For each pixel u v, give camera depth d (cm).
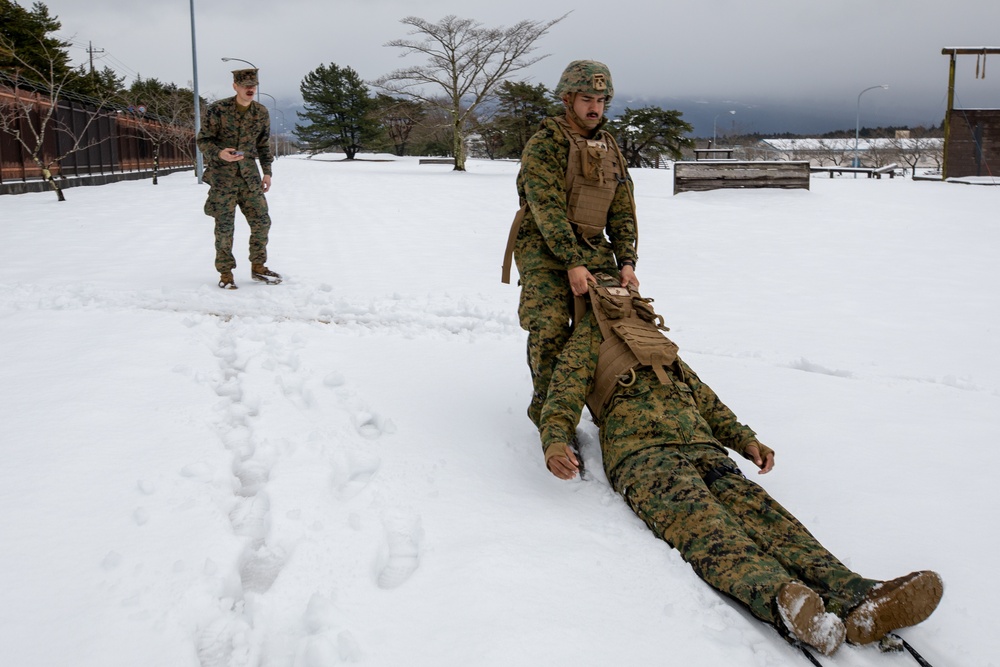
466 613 255
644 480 313
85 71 4178
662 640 247
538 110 5388
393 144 8969
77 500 317
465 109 4534
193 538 293
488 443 396
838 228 1339
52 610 248
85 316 620
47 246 1069
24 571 268
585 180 388
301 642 241
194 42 3225
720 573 272
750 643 248
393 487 345
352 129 7988
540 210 379
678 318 695
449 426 416
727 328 661
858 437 424
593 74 387
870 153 8294
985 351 604
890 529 330
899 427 440
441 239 1205
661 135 5500
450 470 363
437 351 550
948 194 1975
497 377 498
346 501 332
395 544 304
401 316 668
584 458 379
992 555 311
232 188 755
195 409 421
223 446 377
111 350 519
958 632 265
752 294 810
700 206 1677
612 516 325
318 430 396
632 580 278
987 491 365
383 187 2586
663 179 2678
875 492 362
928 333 656
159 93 5494
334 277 843
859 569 300
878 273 941
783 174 1898
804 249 1122
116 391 441
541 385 379
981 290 845
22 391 438
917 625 268
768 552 286
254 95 747
